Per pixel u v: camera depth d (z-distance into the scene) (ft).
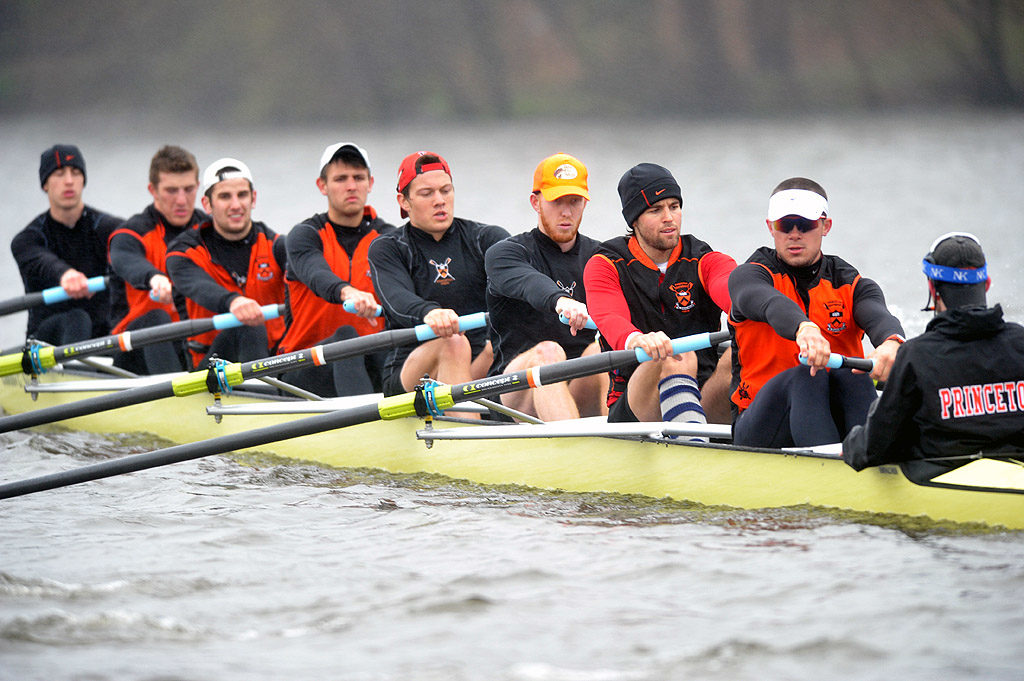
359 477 103.76
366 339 102.99
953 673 54.13
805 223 83.66
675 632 60.03
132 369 145.59
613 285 94.73
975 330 72.38
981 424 73.20
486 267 105.50
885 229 268.41
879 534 75.31
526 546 76.74
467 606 64.69
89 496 95.55
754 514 82.79
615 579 68.74
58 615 64.03
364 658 57.82
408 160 111.24
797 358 86.02
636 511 86.89
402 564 73.36
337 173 122.72
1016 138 531.50
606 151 579.07
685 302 95.35
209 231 132.36
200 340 134.21
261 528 83.41
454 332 103.04
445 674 55.72
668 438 90.43
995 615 60.44
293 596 67.10
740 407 88.53
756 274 85.15
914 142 532.73
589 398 104.63
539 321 105.91
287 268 125.18
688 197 357.61
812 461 80.84
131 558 75.36
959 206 304.09
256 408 113.80
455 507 90.27
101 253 155.43
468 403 107.04
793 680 54.24
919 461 75.41
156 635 61.21
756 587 66.18
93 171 549.54
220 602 66.23
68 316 153.07
